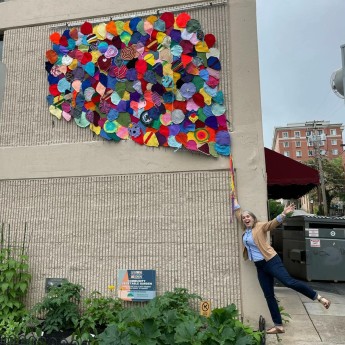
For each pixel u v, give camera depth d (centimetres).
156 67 615
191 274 565
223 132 579
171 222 586
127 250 593
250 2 609
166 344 382
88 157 630
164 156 602
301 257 877
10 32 708
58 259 614
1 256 584
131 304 574
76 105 646
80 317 541
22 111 675
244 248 537
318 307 634
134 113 618
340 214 5991
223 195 573
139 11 652
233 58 596
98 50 648
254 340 417
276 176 660
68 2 685
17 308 576
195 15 625
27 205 642
